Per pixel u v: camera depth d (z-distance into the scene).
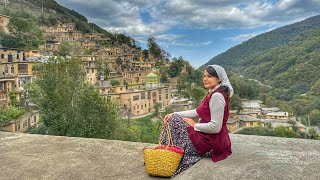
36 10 124.00
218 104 3.50
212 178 3.36
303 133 61.34
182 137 3.81
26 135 5.64
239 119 71.38
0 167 4.09
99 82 65.81
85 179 3.69
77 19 139.12
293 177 3.36
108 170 3.95
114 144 5.05
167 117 3.92
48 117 21.58
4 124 26.45
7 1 115.56
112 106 23.50
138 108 63.09
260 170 3.54
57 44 88.56
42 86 21.92
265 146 4.54
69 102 22.30
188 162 3.68
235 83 112.00
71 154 4.57
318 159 3.96
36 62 49.12
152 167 3.61
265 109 89.62
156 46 124.56
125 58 102.50
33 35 84.88
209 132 3.61
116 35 126.44
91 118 21.61
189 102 74.75
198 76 104.81
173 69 104.75
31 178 3.74
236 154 4.08
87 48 97.69
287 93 117.88
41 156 4.50
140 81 85.25
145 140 34.38
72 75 23.33
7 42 71.44
